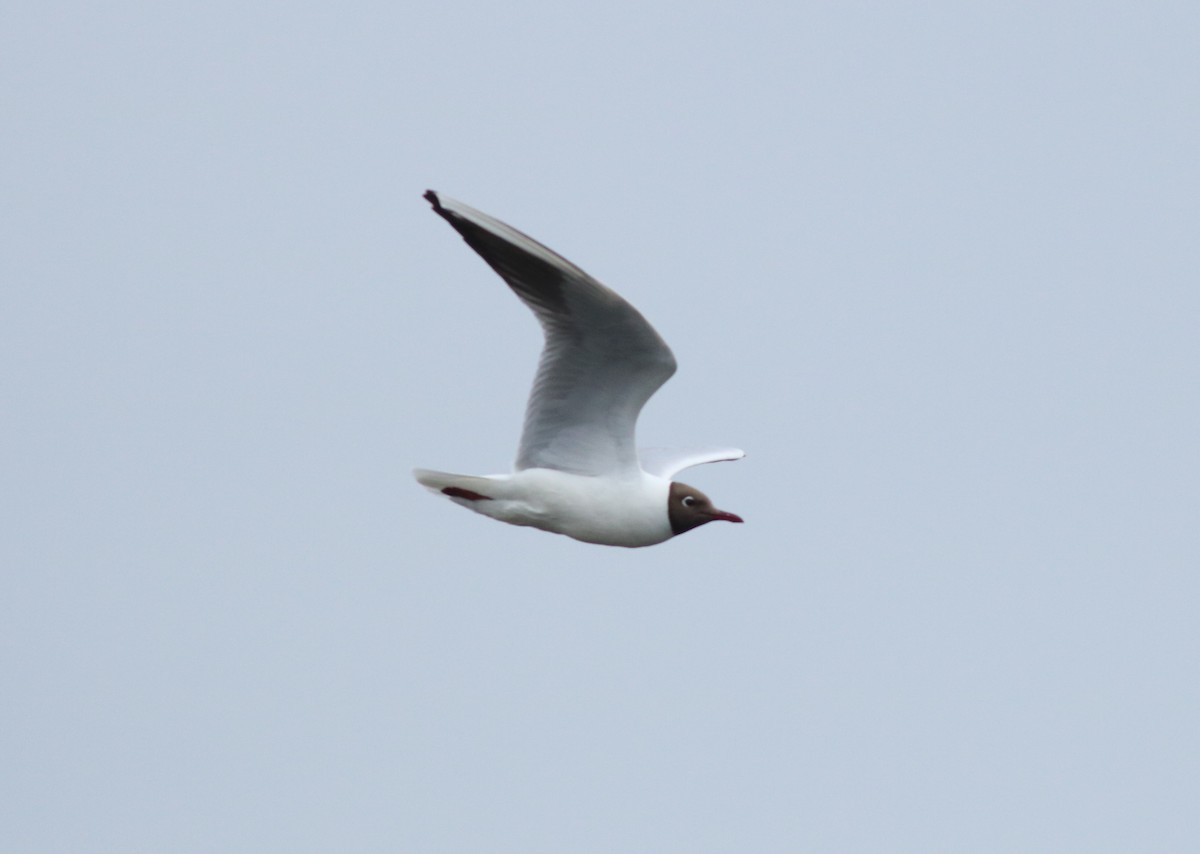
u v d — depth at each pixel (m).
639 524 13.41
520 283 12.20
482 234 11.79
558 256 11.54
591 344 12.46
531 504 13.38
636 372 12.70
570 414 13.12
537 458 13.38
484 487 13.41
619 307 11.87
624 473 13.36
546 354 12.66
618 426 13.15
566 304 12.12
